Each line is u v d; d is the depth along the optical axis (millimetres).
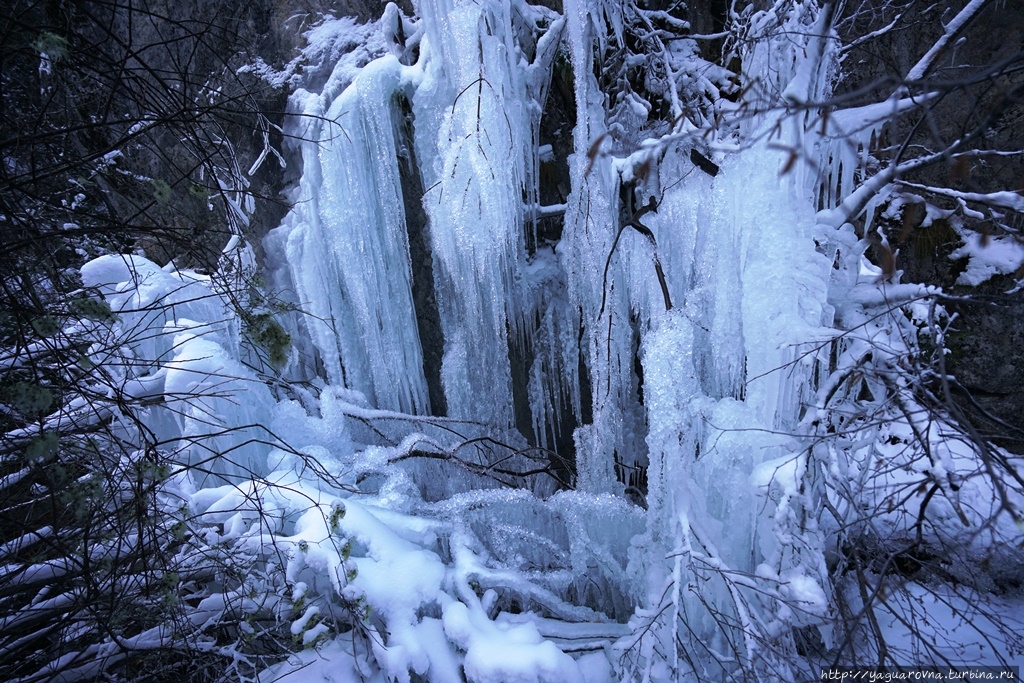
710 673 3271
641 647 3117
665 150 3717
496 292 4234
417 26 4223
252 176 4316
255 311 3086
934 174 4668
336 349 4430
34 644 3152
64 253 3482
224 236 4230
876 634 2607
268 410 4145
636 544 3756
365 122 4066
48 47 2463
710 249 3641
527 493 4047
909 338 3299
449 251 4156
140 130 2850
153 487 2779
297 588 2996
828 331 2973
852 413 2973
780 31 3436
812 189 3354
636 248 3967
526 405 4766
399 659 3096
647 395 3826
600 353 4172
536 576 3850
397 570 3412
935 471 2717
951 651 3188
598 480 4207
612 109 4316
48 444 2473
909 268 4996
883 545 2914
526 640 3297
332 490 3850
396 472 4117
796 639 3352
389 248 4348
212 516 3383
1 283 2543
